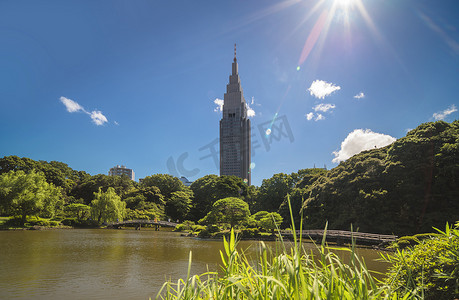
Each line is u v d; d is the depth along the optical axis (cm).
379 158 3684
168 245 2497
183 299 193
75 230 4272
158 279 1081
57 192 4975
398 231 2892
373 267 1223
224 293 168
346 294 142
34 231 3703
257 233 3459
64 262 1423
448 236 280
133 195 6619
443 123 3231
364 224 3167
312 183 4788
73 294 863
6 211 3834
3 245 2070
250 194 6347
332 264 145
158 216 6031
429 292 258
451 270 249
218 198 5841
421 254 279
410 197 2897
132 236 3494
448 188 2698
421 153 3009
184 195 6469
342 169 4028
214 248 2277
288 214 4438
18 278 1050
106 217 5372
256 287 163
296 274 142
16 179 3919
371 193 3262
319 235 3056
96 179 7006
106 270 1249
